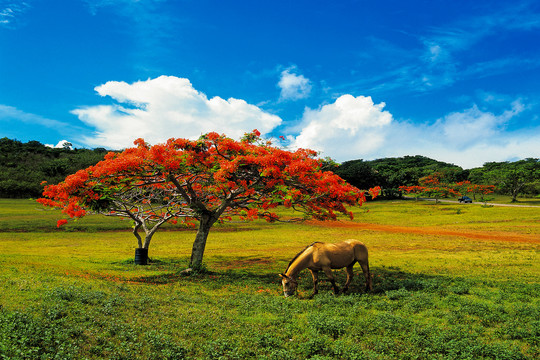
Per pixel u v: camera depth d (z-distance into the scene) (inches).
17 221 1732.3
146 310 388.5
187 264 834.8
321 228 1772.9
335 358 280.4
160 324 346.3
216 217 725.9
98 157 5196.9
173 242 1312.7
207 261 899.4
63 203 789.9
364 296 482.6
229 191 700.7
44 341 268.8
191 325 344.5
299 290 551.2
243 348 298.0
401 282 561.0
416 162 6348.4
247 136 717.9
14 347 244.2
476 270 702.5
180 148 637.9
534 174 3019.2
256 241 1339.8
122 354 268.1
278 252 1080.8
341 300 454.0
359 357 277.1
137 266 782.5
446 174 4303.6
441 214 2402.8
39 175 4111.7
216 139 637.9
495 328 353.1
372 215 2445.9
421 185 3769.7
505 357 274.7
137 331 319.3
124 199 818.8
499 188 3287.4
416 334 328.2
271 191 682.8
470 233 1502.2
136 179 666.2
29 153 5123.0
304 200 721.0
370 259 879.7
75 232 1524.4
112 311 363.9
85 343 286.8
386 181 4042.8
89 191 626.8
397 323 355.3
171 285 565.9
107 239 1364.4
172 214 884.0
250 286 576.7
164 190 891.4
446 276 632.4
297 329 346.6
